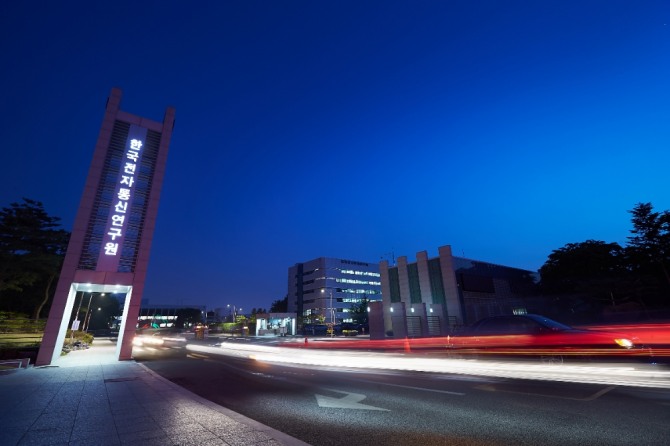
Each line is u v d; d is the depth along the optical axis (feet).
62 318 57.00
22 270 106.52
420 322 136.56
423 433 18.20
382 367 45.55
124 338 62.08
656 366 30.81
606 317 137.59
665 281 141.69
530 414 20.56
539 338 36.70
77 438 17.16
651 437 16.03
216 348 104.47
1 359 57.77
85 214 62.34
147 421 20.18
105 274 62.03
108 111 68.54
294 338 172.24
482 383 30.81
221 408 23.44
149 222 67.46
